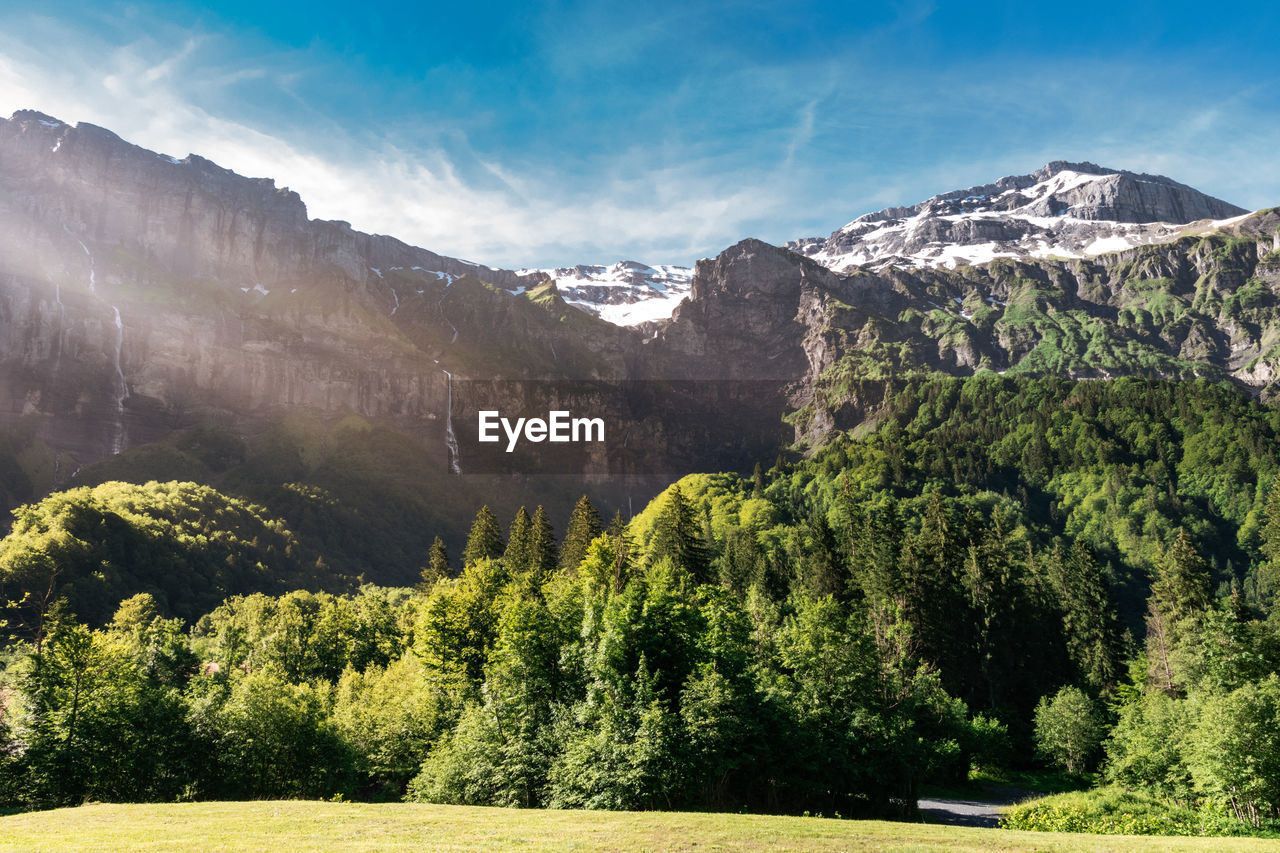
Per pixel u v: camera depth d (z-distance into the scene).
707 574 90.00
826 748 44.59
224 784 48.25
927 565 89.81
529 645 46.09
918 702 61.44
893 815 45.31
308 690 59.62
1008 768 76.69
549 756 39.78
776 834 25.09
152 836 23.38
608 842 22.81
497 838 23.34
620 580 73.44
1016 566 109.12
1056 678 97.56
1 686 57.22
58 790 43.88
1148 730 56.44
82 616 140.50
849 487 136.25
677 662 43.25
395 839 22.97
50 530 162.25
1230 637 57.97
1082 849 23.83
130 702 48.12
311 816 28.14
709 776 37.41
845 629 51.25
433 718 57.34
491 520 124.00
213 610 171.00
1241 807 42.22
